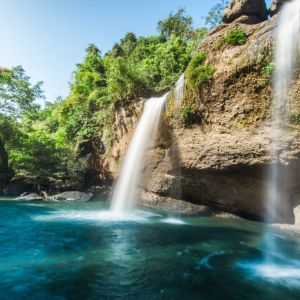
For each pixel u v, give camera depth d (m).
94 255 6.80
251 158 9.58
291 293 4.91
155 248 7.49
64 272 5.69
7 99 24.42
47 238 8.35
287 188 9.52
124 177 15.84
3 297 4.62
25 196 18.55
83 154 21.73
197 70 11.51
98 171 20.61
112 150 18.80
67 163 21.03
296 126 8.45
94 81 25.91
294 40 8.58
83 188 20.84
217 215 12.77
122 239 8.39
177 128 12.66
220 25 11.96
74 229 9.66
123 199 15.06
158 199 14.53
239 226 10.57
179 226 10.52
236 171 10.28
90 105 22.48
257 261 6.51
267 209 10.96
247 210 11.80
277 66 8.98
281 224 10.25
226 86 10.48
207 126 11.26
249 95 9.75
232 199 11.98
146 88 18.31
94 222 11.05
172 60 20.77
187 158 12.06
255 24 10.82
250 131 9.64
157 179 14.20
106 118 19.92
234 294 4.85
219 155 10.62
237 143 9.97
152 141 14.37
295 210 9.48
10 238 8.30
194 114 11.76
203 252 7.16
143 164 14.95
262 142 9.23
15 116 25.05
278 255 6.97
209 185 12.17
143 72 19.03
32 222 10.77
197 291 4.93
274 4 11.41
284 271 5.91
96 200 18.30
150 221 11.55
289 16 8.99
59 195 18.39
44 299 4.58
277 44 9.12
